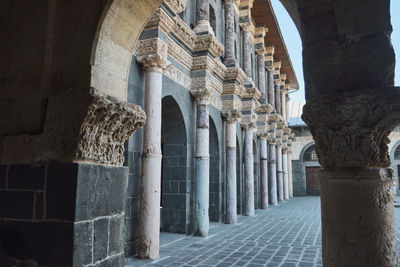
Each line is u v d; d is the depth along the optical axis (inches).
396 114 96.7
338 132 101.7
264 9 617.3
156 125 261.1
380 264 96.2
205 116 359.3
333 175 103.0
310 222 454.0
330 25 106.8
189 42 345.7
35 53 133.6
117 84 137.4
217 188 439.5
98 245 120.9
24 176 123.1
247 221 464.1
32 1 138.8
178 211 345.1
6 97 135.6
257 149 660.7
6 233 122.3
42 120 127.0
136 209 258.4
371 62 101.3
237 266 225.8
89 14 128.1
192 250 274.8
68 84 126.6
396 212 598.9
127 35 139.9
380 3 101.7
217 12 455.5
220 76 439.2
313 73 108.0
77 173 114.3
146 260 240.5
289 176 1122.7
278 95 820.0
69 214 112.8
